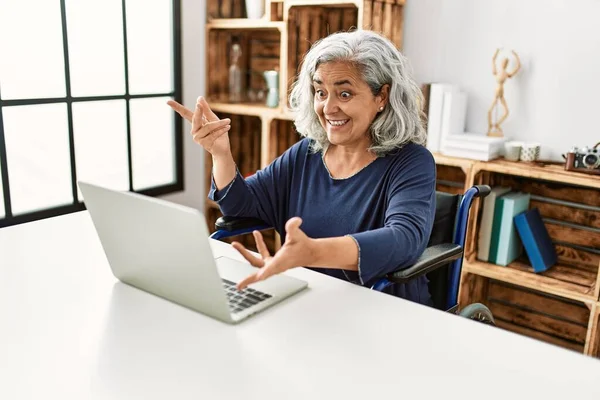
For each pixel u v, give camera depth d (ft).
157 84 9.55
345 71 4.59
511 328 8.21
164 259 3.26
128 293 3.55
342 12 8.64
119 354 2.82
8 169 7.72
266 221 5.48
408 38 8.30
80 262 4.04
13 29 7.52
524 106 7.52
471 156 7.29
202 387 2.56
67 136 8.36
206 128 4.75
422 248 4.25
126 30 8.84
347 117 4.71
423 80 8.27
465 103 7.77
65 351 2.84
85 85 8.50
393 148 4.88
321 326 3.15
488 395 2.55
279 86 8.96
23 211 8.02
